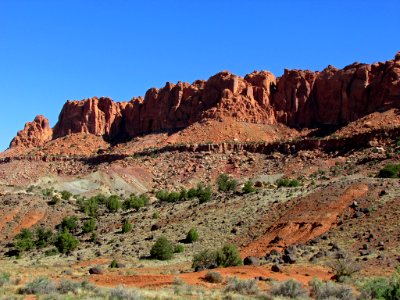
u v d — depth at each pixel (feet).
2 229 322.96
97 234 277.44
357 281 114.01
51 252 241.35
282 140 606.14
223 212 252.21
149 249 210.79
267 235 199.93
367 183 221.25
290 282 98.48
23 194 398.21
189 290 98.58
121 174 548.72
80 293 92.79
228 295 91.71
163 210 299.99
